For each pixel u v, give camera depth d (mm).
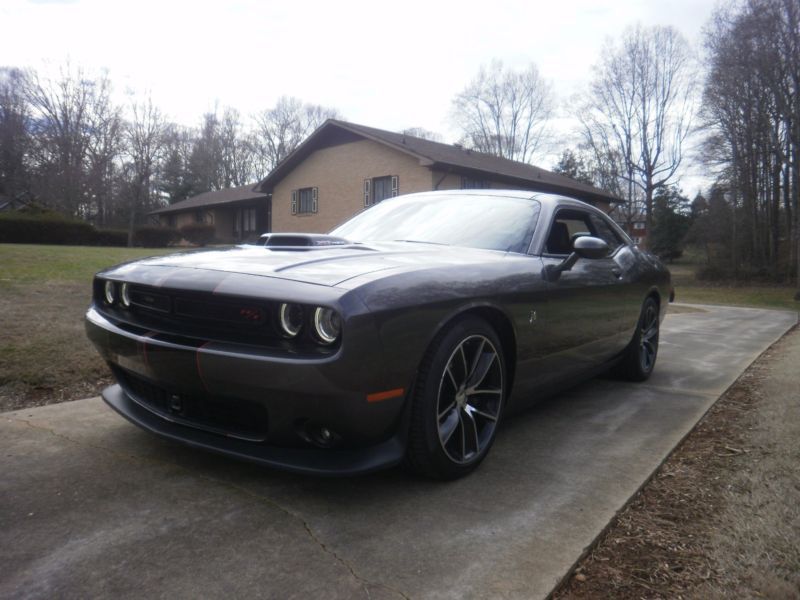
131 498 2098
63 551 1744
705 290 24984
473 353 2402
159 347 2074
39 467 2338
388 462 2053
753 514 2084
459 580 1653
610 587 1671
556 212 3281
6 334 3969
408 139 20359
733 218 29062
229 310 1993
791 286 26391
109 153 33469
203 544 1806
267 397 1910
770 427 3049
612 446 2828
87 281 6445
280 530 1906
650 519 2094
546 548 1837
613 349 3758
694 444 2926
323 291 1883
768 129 24984
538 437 2959
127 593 1551
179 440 2184
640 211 34688
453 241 3004
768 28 21562
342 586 1609
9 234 23062
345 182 20250
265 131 62688
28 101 35750
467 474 2422
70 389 3393
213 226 31438
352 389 1865
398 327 1953
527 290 2613
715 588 1653
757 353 5758
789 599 1587
